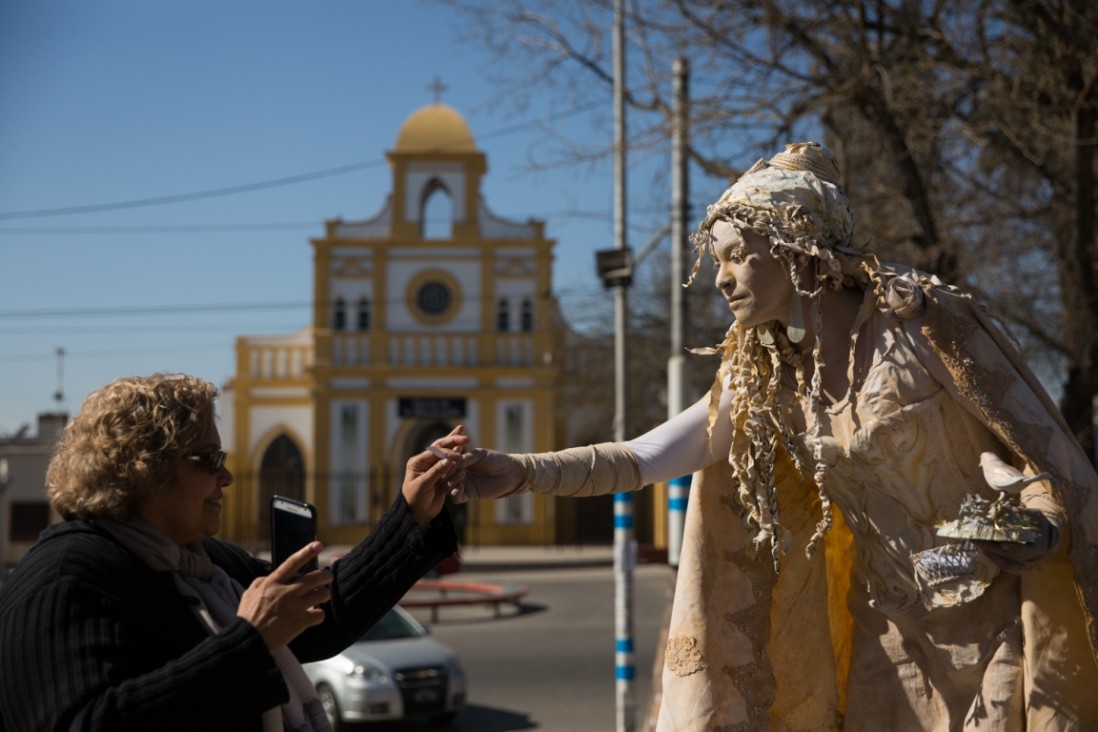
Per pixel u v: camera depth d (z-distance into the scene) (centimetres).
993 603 275
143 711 213
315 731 265
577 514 3878
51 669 217
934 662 282
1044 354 1295
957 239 1169
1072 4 966
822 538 306
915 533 279
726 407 302
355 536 3744
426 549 285
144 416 243
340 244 3838
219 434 258
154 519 247
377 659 1181
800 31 1091
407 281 3841
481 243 3834
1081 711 261
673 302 1224
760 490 295
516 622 2058
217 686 218
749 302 283
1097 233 1079
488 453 289
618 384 1503
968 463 277
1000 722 269
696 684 299
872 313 279
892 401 274
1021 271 1221
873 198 1154
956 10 1055
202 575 255
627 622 984
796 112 1114
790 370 296
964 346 267
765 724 300
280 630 226
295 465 3919
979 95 1059
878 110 1065
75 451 244
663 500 3034
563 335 3778
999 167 1126
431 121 3875
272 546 260
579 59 1235
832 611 308
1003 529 245
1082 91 958
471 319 3831
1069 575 262
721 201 289
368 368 3791
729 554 305
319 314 3816
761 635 303
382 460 3788
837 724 305
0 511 3216
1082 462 265
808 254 276
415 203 3850
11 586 230
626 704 977
